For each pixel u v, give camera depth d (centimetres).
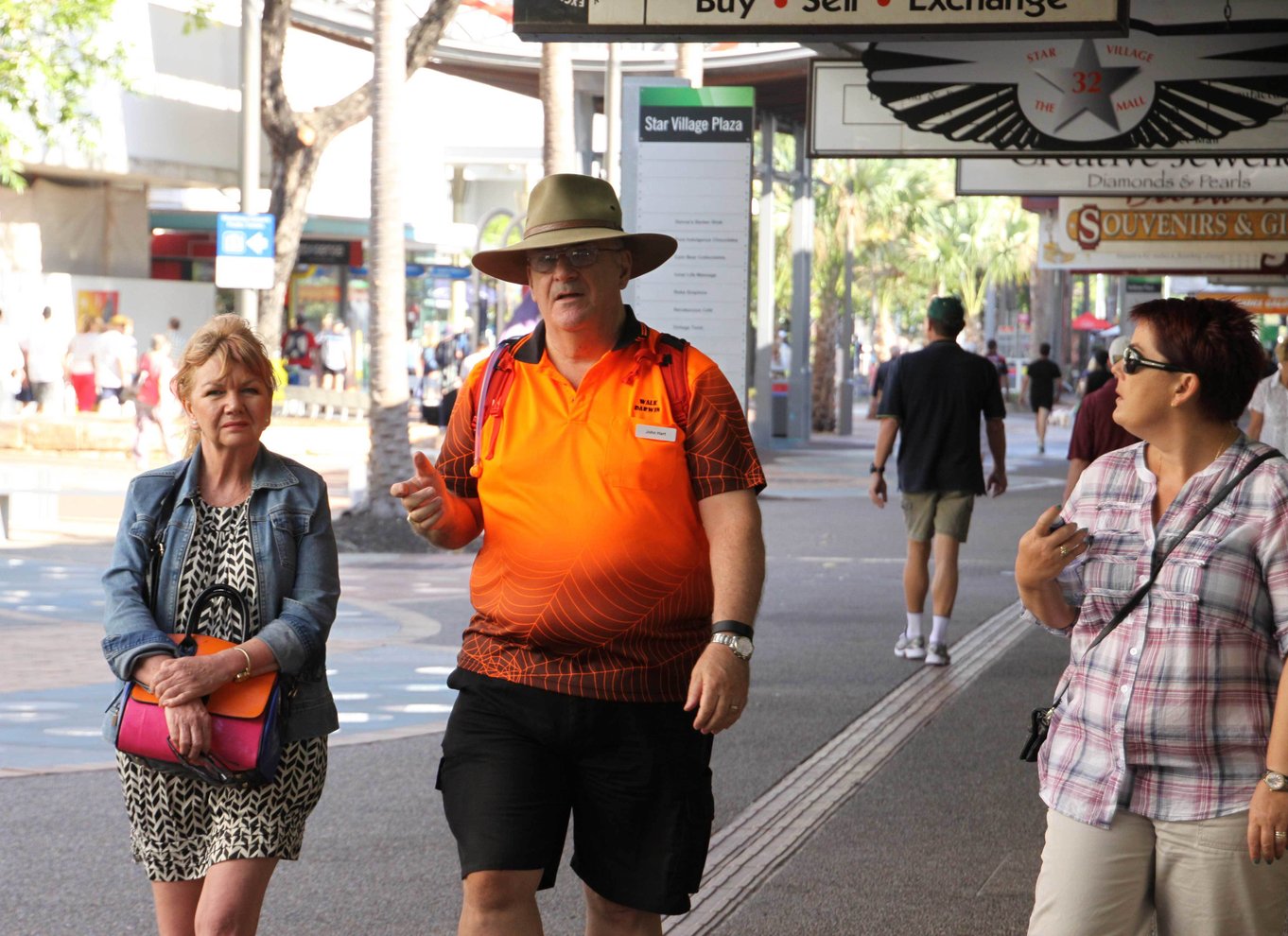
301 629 412
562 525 394
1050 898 370
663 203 1611
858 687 1001
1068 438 4188
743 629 384
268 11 2594
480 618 412
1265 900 357
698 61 2558
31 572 1415
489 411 408
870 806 725
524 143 4000
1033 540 364
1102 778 363
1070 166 1565
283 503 422
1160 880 363
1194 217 2250
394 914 573
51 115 2775
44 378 2809
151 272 3919
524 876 396
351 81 3528
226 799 411
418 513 403
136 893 591
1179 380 362
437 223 3919
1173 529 363
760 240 3309
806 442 3631
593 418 397
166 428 2320
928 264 7275
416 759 800
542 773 399
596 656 396
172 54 3055
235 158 3231
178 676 397
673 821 400
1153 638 361
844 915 576
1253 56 1201
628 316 414
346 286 4166
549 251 401
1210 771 356
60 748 804
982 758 816
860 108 1276
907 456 1080
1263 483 359
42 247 3012
